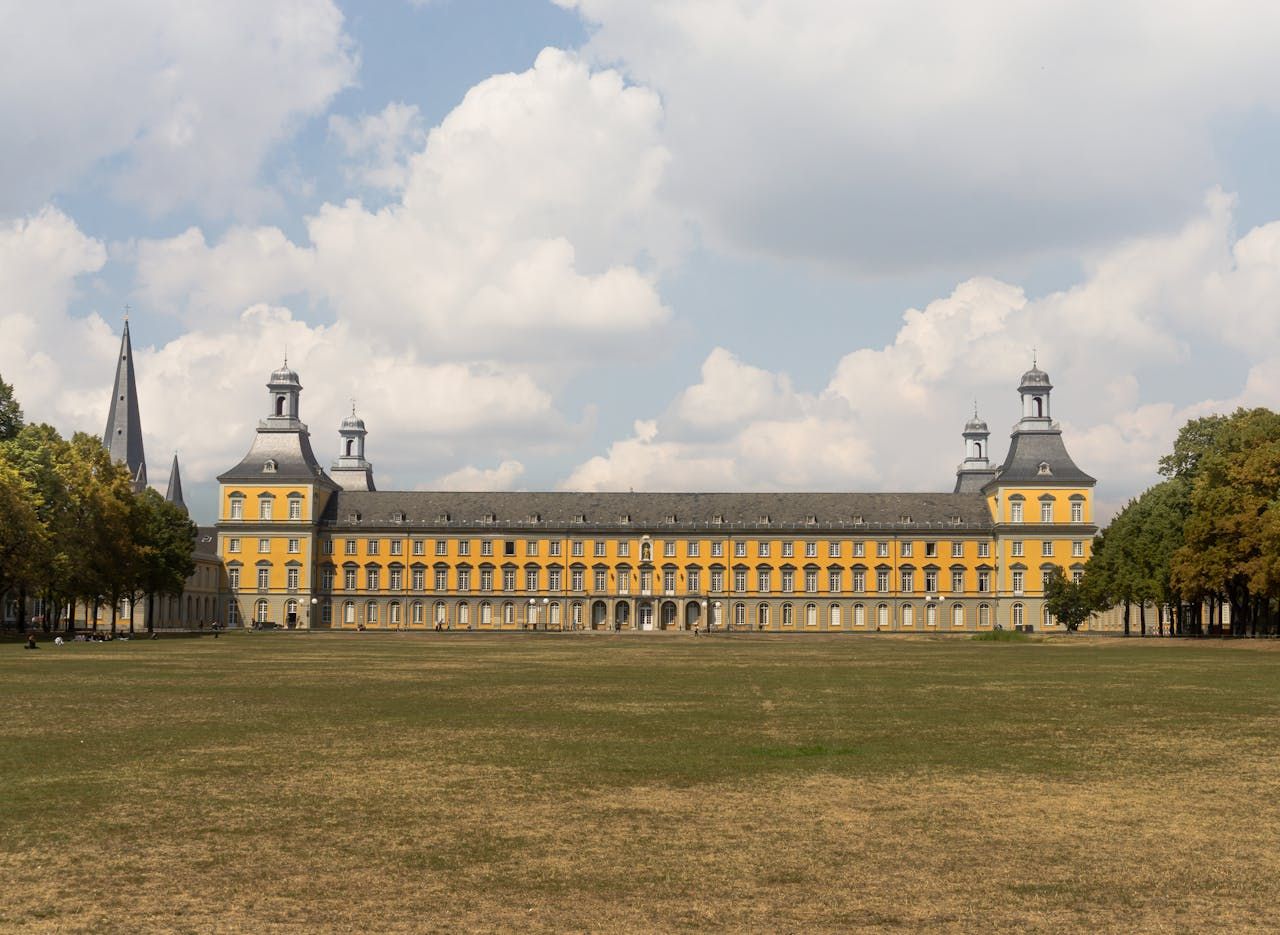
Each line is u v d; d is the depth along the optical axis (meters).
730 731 37.53
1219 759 31.52
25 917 17.47
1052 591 165.25
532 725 39.09
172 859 20.62
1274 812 24.47
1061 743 34.72
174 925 17.12
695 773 29.08
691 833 22.58
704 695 51.38
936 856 20.89
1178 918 17.48
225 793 26.38
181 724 39.03
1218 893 18.70
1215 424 132.25
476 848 21.41
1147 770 29.66
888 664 78.81
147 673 64.75
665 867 20.16
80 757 31.47
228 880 19.36
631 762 30.78
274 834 22.44
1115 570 145.50
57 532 114.81
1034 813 24.36
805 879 19.44
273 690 53.16
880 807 24.97
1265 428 116.62
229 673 65.38
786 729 38.12
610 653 97.69
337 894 18.61
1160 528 131.88
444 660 82.81
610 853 21.08
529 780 28.06
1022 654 95.88
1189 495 126.31
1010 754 32.41
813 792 26.61
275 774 28.81
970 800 25.70
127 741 34.69
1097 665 76.94
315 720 40.41
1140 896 18.55
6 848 21.34
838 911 17.77
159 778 28.23
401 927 17.05
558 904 18.08
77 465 121.06
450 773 29.02
